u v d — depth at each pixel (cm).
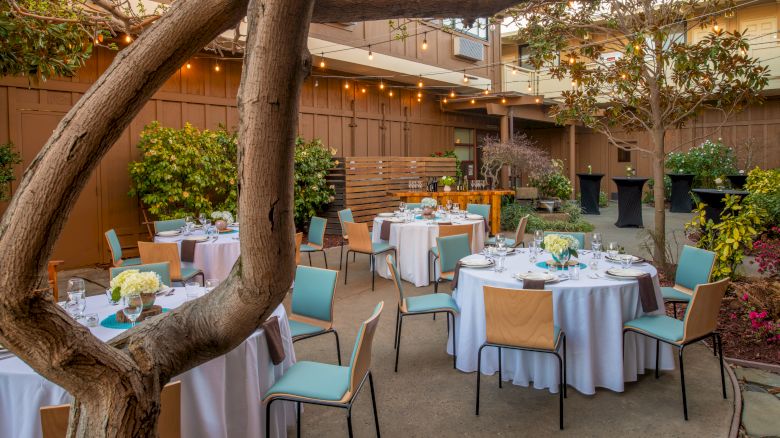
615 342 362
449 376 396
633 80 652
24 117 725
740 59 604
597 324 365
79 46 437
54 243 74
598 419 328
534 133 2017
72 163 72
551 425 322
